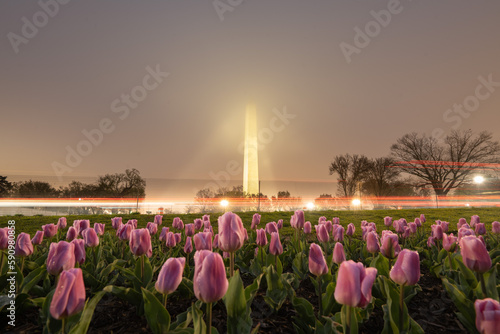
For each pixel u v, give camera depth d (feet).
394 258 10.75
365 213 58.65
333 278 10.41
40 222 40.81
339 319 7.55
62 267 7.99
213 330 6.45
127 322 8.75
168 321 6.49
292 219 15.53
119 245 16.79
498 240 20.31
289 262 16.20
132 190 117.19
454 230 35.17
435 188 151.74
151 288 8.96
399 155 158.92
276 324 8.82
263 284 12.08
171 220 44.65
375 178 160.97
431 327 8.98
